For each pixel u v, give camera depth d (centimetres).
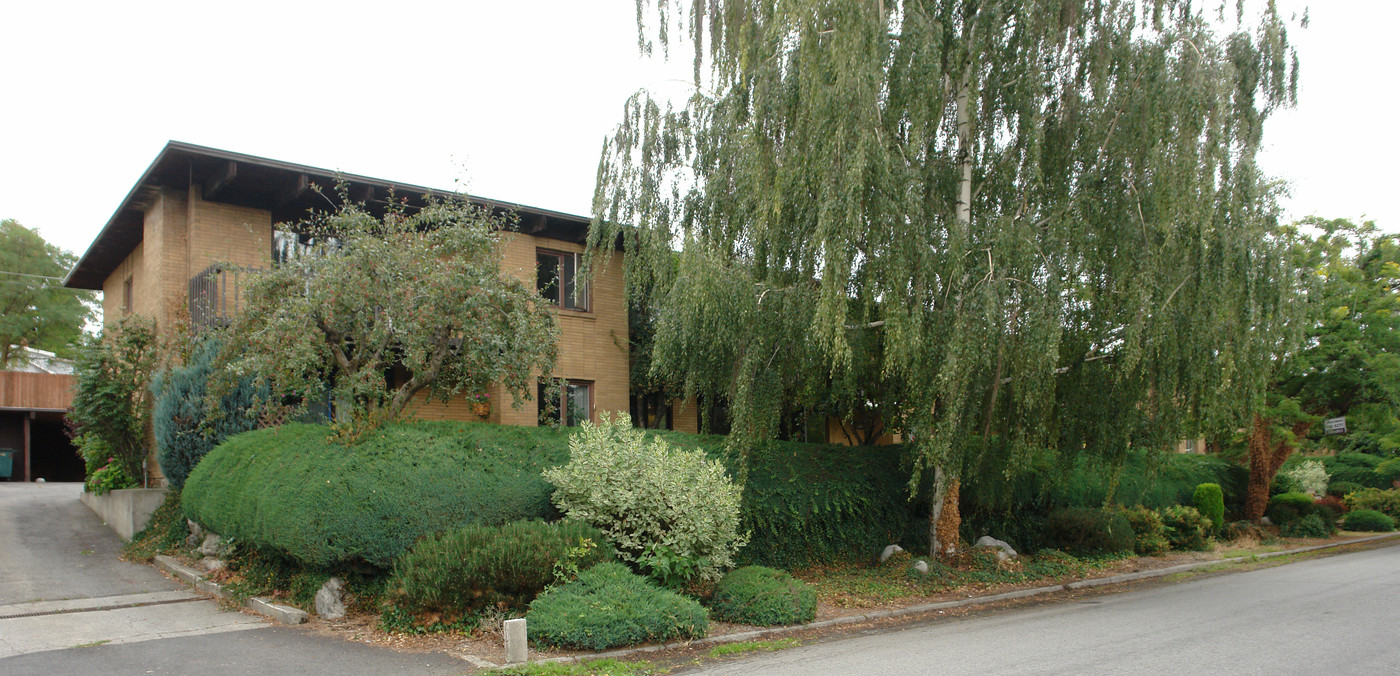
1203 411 1162
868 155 1014
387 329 1025
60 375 2545
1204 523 1803
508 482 965
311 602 884
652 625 798
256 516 888
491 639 795
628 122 1468
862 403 1479
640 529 948
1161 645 782
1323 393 2011
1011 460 1154
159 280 1438
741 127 1253
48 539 1296
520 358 1100
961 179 1200
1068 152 1134
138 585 1023
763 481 1224
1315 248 2027
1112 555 1542
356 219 1088
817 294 1123
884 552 1354
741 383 1109
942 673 682
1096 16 1098
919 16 1059
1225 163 1088
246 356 1015
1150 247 1068
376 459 910
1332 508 2364
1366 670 664
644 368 1708
